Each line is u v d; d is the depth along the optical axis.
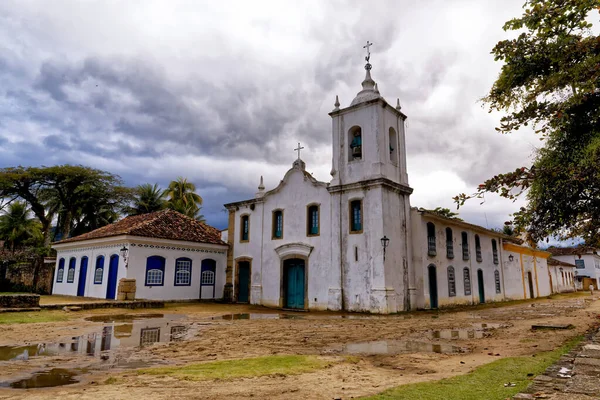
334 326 13.64
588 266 61.91
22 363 7.57
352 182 21.00
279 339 10.67
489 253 30.31
